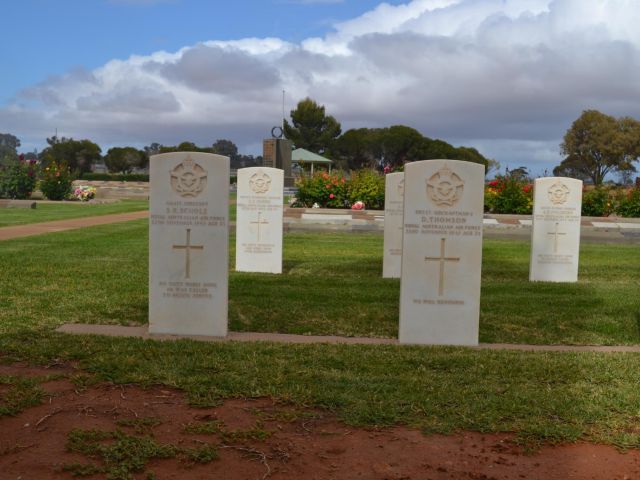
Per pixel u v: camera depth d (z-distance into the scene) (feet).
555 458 15.34
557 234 42.57
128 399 18.40
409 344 25.68
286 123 316.81
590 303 34.22
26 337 24.49
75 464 14.34
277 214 43.88
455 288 25.79
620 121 263.70
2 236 59.41
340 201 83.87
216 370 20.92
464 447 15.80
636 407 18.29
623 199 84.69
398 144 278.05
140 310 30.12
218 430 16.37
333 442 15.94
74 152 296.10
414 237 25.66
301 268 45.85
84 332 25.84
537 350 25.07
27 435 15.93
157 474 14.23
